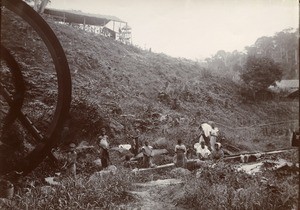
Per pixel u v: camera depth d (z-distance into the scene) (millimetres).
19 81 10109
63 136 13375
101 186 7996
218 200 7066
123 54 25172
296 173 8531
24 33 18484
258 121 20203
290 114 20125
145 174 10398
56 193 7293
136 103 19938
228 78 23875
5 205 6887
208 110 21484
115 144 14719
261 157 13234
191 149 13516
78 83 18969
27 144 11359
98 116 15102
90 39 23547
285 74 20344
